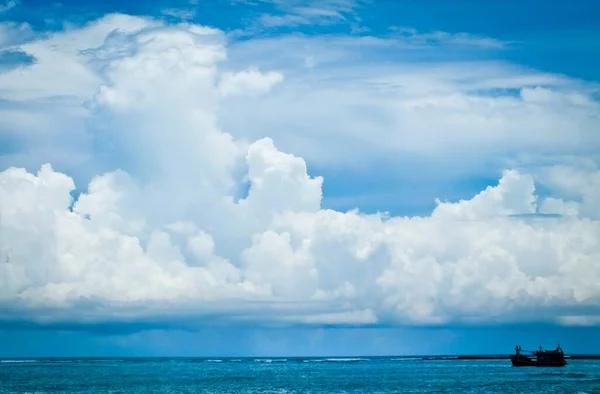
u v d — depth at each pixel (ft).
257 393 463.01
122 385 541.75
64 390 489.26
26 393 468.75
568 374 622.95
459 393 431.02
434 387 490.90
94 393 463.83
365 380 591.78
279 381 586.04
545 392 423.64
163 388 509.35
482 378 585.63
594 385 474.08
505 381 531.09
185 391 477.77
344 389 487.61
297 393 458.91
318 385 529.86
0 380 606.55
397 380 582.35
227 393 463.42
